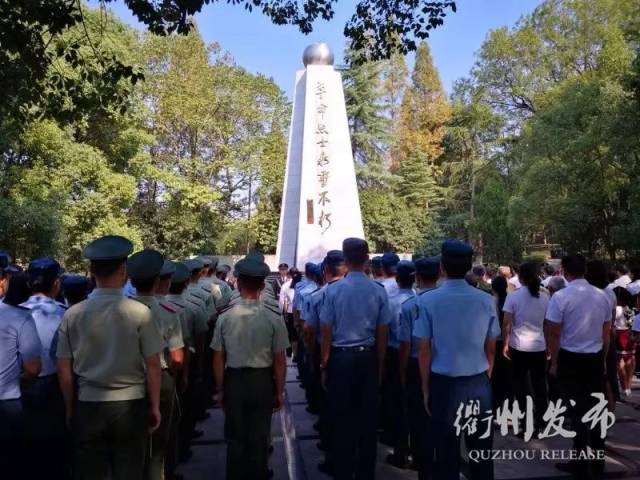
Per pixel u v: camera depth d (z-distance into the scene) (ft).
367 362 12.58
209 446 17.28
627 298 23.56
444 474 10.78
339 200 53.98
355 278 12.94
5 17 18.95
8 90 20.33
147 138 58.75
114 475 9.37
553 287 19.58
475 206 87.66
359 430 12.51
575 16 78.89
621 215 51.16
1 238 42.37
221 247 80.33
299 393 24.68
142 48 70.54
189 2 19.97
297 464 15.64
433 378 10.98
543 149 57.77
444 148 108.78
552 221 60.18
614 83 51.65
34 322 11.05
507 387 18.72
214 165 74.54
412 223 91.86
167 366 12.30
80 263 56.34
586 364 13.80
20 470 11.05
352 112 93.91
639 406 20.61
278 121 82.02
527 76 86.02
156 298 12.82
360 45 24.56
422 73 107.76
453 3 23.31
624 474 13.99
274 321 12.62
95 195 51.34
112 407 9.33
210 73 74.23
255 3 23.84
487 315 11.04
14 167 46.75
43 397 11.53
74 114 21.86
